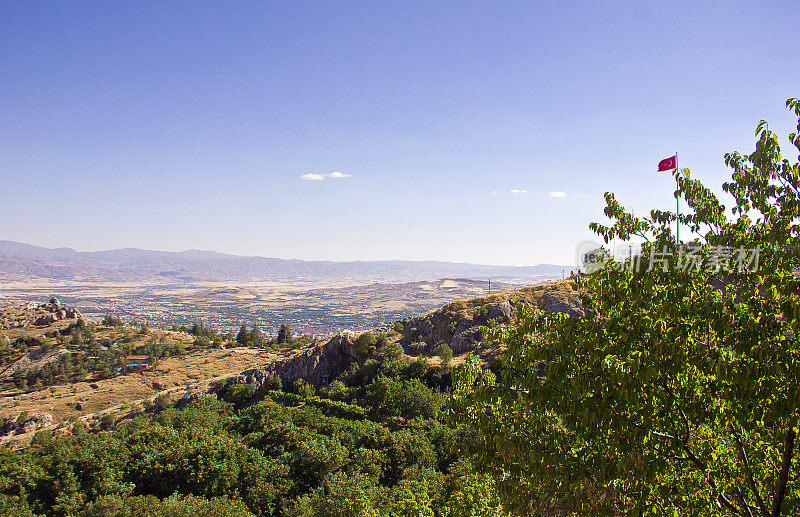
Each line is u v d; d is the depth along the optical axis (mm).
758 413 9227
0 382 174375
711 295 9977
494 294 124625
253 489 55875
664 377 9812
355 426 74188
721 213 10289
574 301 98750
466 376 13062
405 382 86188
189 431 78625
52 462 62094
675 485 11047
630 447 9805
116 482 58594
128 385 157000
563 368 10547
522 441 10875
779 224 9180
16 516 51594
